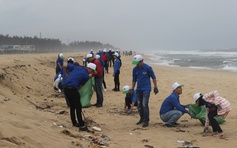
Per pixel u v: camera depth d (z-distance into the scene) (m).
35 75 17.88
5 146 4.83
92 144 6.61
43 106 11.24
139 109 9.41
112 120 9.88
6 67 15.77
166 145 7.14
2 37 152.25
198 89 16.89
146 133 8.28
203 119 9.17
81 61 43.72
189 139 7.73
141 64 9.18
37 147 5.41
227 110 8.70
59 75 15.49
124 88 11.16
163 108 9.34
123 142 7.25
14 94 11.34
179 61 57.41
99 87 12.10
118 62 16.72
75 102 7.93
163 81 21.17
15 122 6.40
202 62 52.34
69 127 8.08
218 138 7.81
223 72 30.38
